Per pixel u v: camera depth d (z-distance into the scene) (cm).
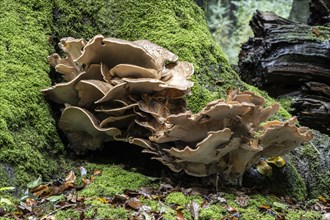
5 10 191
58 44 188
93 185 162
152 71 167
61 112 182
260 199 167
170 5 209
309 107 234
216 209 155
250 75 261
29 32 189
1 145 162
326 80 242
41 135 174
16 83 175
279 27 248
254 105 154
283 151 172
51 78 189
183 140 164
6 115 167
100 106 171
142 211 149
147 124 166
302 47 241
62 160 178
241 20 561
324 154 203
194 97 192
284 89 249
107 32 205
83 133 178
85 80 167
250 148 161
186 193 163
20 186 160
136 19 206
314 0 280
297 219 159
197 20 216
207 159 162
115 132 170
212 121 159
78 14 203
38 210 150
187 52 199
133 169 179
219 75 202
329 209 175
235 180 171
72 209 149
